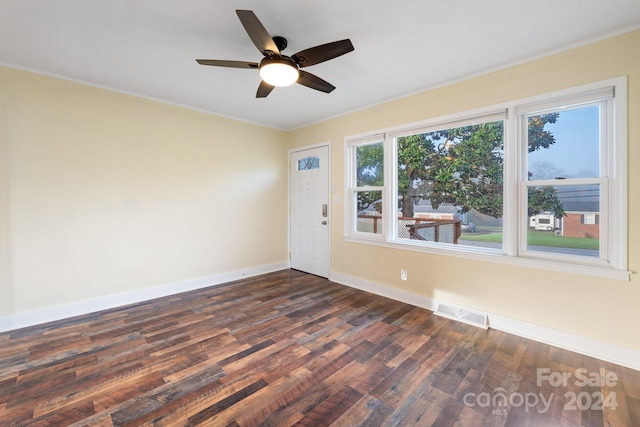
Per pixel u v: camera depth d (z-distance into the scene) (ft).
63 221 9.29
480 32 6.69
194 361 6.93
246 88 9.98
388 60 8.00
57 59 7.98
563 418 5.16
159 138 11.23
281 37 6.82
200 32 6.69
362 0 5.62
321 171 14.01
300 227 15.31
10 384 6.03
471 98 8.92
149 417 5.17
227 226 13.41
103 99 9.92
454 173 9.81
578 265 7.19
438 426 5.00
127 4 5.69
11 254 8.47
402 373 6.48
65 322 9.00
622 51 6.55
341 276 13.14
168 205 11.55
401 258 10.91
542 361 6.89
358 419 5.16
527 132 8.16
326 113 12.81
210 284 12.85
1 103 8.25
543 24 6.38
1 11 5.86
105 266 10.11
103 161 9.99
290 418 5.17
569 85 7.24
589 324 7.10
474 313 8.91
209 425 4.99
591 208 7.22
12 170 8.45
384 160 11.38
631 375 6.33
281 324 8.93
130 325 8.82
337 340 7.94
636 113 6.45
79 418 5.14
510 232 8.32
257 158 14.47
